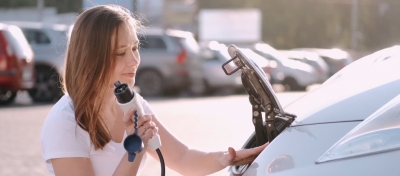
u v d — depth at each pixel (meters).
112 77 2.35
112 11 2.35
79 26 2.35
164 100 16.44
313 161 1.84
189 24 36.72
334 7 45.84
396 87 2.05
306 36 45.91
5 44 13.83
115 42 2.32
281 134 2.09
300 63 23.92
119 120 2.47
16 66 13.94
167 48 18.19
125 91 2.07
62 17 30.16
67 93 2.45
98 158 2.40
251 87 2.20
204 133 9.41
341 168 1.73
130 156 2.07
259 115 2.24
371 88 2.13
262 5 45.81
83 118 2.34
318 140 1.93
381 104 2.00
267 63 22.88
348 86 2.27
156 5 35.38
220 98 17.33
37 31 16.28
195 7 40.66
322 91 2.38
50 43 16.16
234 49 2.17
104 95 2.35
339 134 1.92
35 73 15.11
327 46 45.94
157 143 2.12
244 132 9.48
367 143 1.73
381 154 1.69
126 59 2.34
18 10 31.69
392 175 1.63
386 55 2.51
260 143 2.32
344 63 29.41
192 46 18.56
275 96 2.16
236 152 2.33
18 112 12.80
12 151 8.02
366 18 45.44
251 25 38.25
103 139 2.38
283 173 1.87
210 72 19.28
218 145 8.18
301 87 23.34
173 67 18.14
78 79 2.34
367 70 2.39
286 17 45.81
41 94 15.92
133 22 2.40
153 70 18.17
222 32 38.44
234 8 45.72
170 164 2.76
